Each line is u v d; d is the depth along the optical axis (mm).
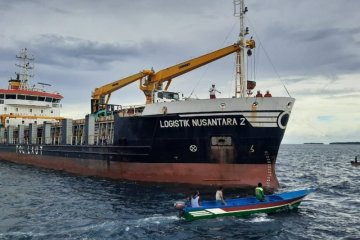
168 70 35375
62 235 17562
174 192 27547
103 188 30312
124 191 28562
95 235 17609
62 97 66750
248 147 28531
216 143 29094
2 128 62562
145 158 31812
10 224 19469
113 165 34812
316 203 26000
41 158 50125
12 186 32656
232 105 28266
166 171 30984
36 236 17391
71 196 27281
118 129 34062
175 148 30328
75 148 41594
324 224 19984
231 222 19828
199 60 33562
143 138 31656
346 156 121312
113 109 43938
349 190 33281
